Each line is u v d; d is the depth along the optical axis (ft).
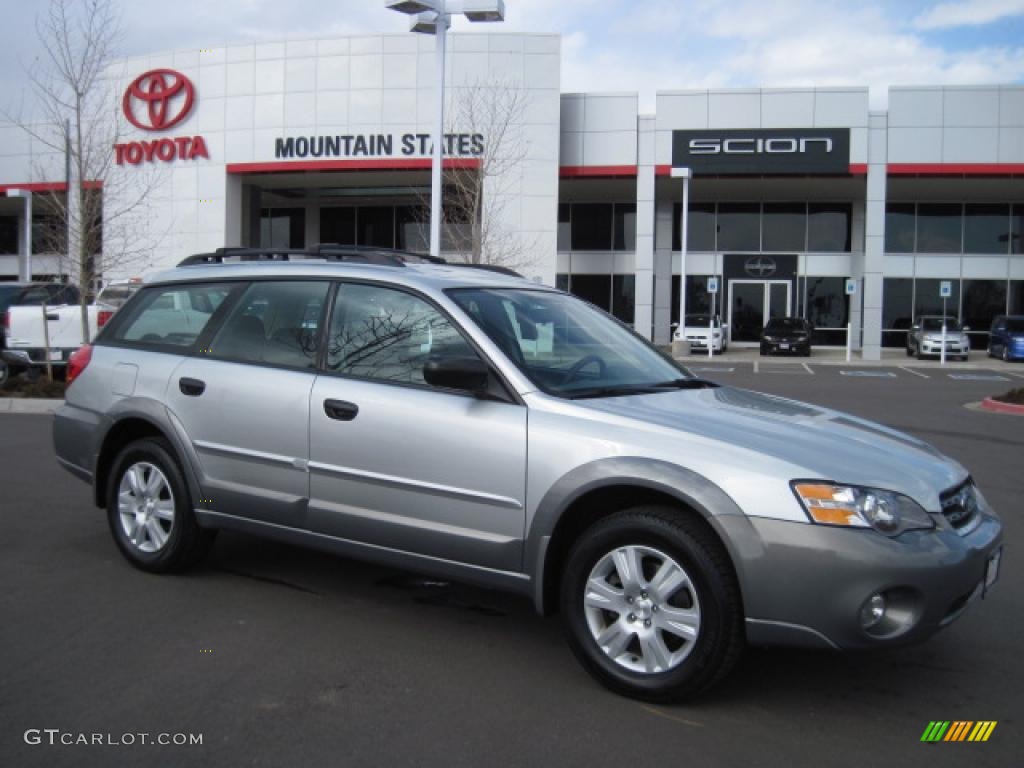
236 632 14.78
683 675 11.93
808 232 118.21
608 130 100.01
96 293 57.00
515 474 13.12
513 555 13.21
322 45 96.53
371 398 14.53
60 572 17.76
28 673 13.06
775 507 11.48
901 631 11.43
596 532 12.56
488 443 13.35
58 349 50.49
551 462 12.84
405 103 95.35
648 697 12.26
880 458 12.56
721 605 11.68
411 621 15.47
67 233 60.90
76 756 10.75
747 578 11.48
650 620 12.28
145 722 11.62
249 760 10.71
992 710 12.46
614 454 12.46
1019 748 11.38
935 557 11.43
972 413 48.80
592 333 16.30
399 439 14.10
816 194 113.91
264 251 18.34
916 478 12.26
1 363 49.44
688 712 12.18
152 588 16.88
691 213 119.55
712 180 104.22
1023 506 25.20
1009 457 33.55
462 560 13.74
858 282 117.19
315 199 117.29
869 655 14.34
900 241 116.47
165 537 17.28
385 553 14.52
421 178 100.89
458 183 85.92
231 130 99.30
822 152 97.66
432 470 13.82
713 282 107.65
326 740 11.21
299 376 15.51
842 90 96.89
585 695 12.65
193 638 14.48
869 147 97.50
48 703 12.12
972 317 116.06
